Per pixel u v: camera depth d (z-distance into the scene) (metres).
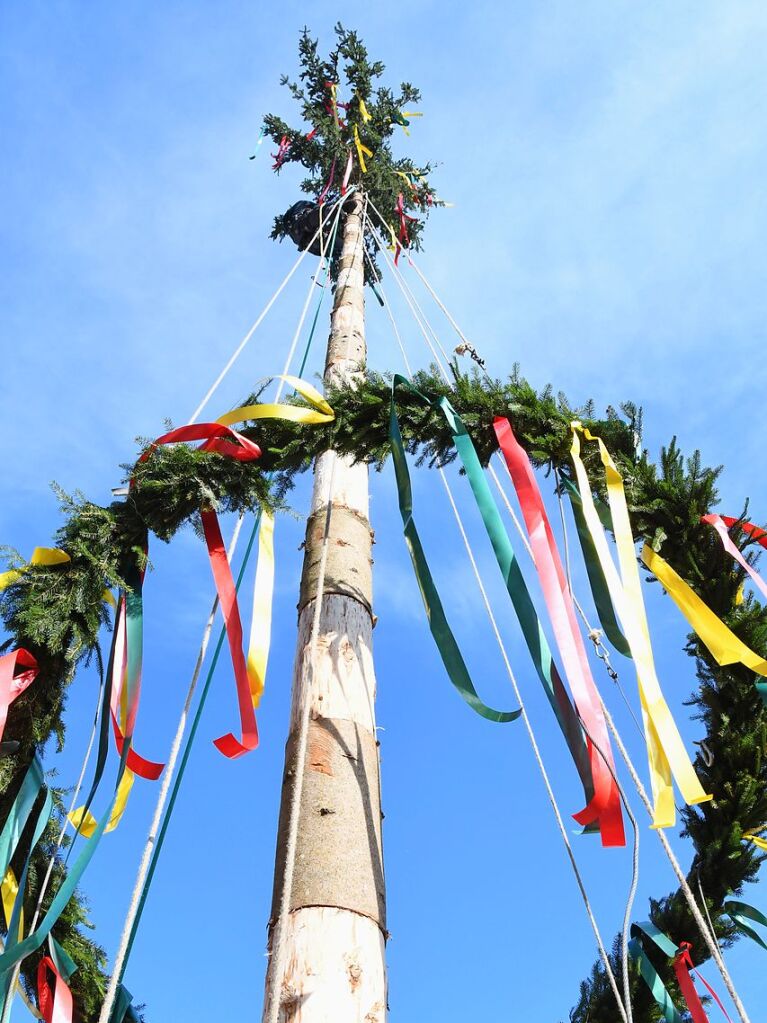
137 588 3.54
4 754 3.03
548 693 2.87
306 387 3.82
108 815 2.95
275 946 3.00
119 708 3.29
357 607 4.30
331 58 10.69
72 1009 3.10
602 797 2.64
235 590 3.46
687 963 3.26
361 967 2.90
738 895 3.36
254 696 3.29
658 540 3.53
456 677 3.08
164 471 3.62
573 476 3.77
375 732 3.86
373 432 3.85
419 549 3.38
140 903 2.76
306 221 9.62
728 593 3.51
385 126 10.73
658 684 2.92
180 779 3.23
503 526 3.27
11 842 2.93
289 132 10.28
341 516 4.87
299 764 3.03
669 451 3.78
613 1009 3.40
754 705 3.42
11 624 3.22
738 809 3.31
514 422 3.81
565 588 3.20
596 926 2.84
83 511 3.48
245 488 3.68
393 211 9.95
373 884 3.20
